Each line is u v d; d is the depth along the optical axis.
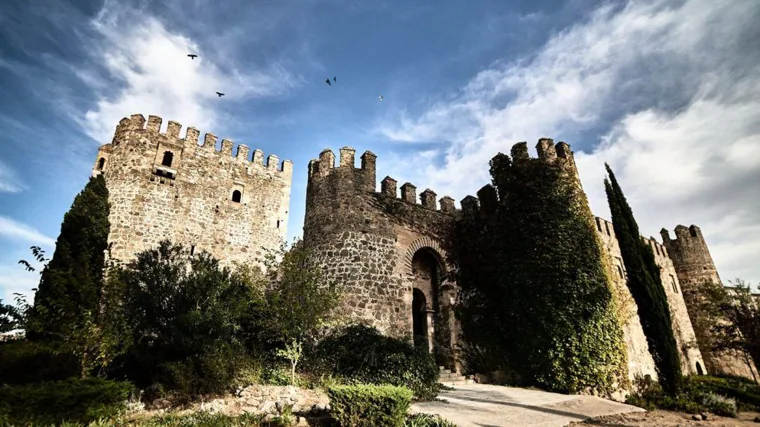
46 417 9.01
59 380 11.04
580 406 12.83
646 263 18.12
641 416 12.75
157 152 26.94
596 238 17.64
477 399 13.17
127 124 26.84
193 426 9.45
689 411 14.25
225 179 29.67
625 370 15.38
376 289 18.67
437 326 20.73
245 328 15.82
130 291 15.49
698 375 29.55
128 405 11.53
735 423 12.98
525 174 19.44
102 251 18.86
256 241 29.52
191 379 12.47
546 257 17.20
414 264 21.84
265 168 32.53
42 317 13.45
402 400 9.16
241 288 16.67
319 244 19.64
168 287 15.48
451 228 22.58
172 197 26.44
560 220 17.64
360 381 13.70
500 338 18.02
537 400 13.29
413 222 21.52
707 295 34.81
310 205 21.25
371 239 19.73
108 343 13.06
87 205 19.22
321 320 15.41
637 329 22.78
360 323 16.97
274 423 9.46
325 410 10.24
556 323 16.03
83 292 15.71
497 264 19.20
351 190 20.58
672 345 16.22
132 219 24.42
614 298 16.78
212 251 26.95
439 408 11.37
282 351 13.60
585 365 15.15
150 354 14.28
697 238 38.44
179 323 14.03
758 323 26.16
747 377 32.44
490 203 20.98
